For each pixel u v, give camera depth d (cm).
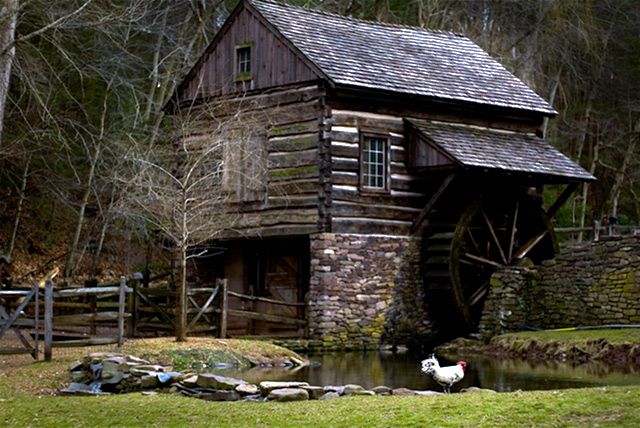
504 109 2108
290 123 1898
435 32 2344
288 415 877
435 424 797
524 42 3703
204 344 1437
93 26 1842
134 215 2111
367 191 1897
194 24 3070
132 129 2494
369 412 870
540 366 1439
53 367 1238
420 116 2009
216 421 863
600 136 3931
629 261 1680
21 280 2330
